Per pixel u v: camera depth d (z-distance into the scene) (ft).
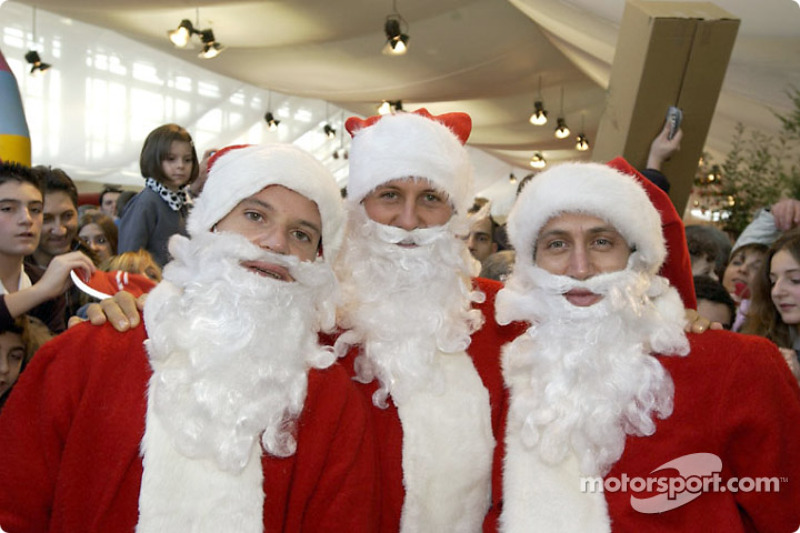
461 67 25.59
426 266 5.59
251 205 4.82
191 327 4.66
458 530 5.24
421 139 5.70
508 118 34.37
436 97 30.55
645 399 4.91
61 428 4.61
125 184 38.96
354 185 5.83
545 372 5.15
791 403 4.87
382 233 5.65
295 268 4.80
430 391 5.37
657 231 5.13
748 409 4.76
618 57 8.18
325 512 4.75
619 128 8.09
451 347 5.49
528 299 5.29
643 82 7.57
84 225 12.68
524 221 5.28
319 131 47.78
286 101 41.37
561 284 5.04
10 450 4.58
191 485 4.41
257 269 4.81
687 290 5.77
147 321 4.79
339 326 5.68
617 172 5.26
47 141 33.86
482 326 5.98
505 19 20.68
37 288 6.20
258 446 4.66
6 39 30.12
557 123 33.35
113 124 35.37
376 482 5.03
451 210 5.85
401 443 5.23
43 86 32.07
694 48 7.35
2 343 6.42
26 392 4.71
